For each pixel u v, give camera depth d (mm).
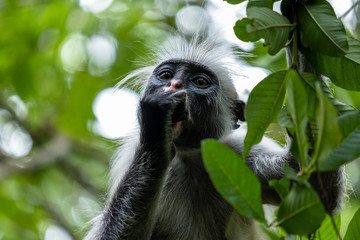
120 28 15945
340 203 8047
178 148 9117
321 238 6195
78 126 16594
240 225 9625
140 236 8062
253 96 5289
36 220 16703
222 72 10039
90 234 9117
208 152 4199
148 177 7555
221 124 9312
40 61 16781
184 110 7508
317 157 4180
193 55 10430
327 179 7422
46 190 18500
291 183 4848
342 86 5961
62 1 16125
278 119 5246
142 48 15594
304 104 4273
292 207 4324
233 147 9633
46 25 16234
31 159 17688
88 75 16266
